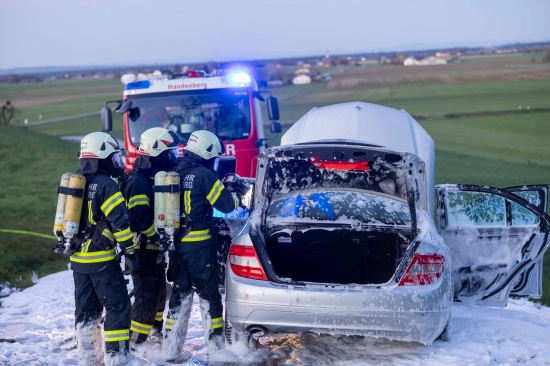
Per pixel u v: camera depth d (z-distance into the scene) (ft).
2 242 43.75
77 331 19.80
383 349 21.54
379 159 22.07
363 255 23.98
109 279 19.36
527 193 24.47
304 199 23.98
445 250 20.40
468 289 24.02
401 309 18.98
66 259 41.22
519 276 24.21
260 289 19.51
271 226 22.50
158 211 20.59
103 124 45.03
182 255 20.93
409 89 406.21
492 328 23.36
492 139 185.57
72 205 19.03
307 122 32.09
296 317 19.29
